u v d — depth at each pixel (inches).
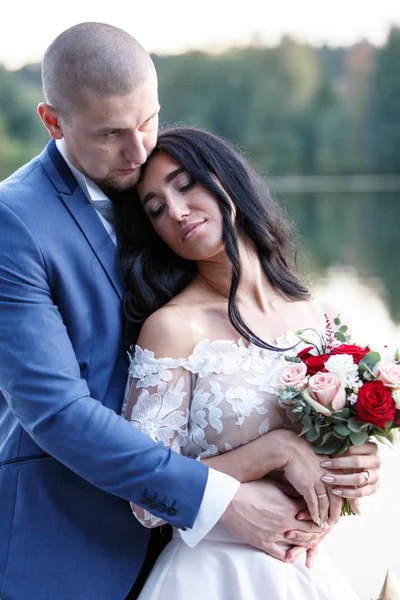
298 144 1353.3
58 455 74.9
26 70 1145.4
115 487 74.5
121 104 75.5
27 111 1111.0
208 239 81.5
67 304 78.2
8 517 80.0
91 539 80.7
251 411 80.4
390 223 721.6
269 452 78.7
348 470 79.7
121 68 75.2
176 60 1359.5
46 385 74.0
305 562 82.2
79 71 75.1
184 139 82.2
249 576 78.5
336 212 812.0
